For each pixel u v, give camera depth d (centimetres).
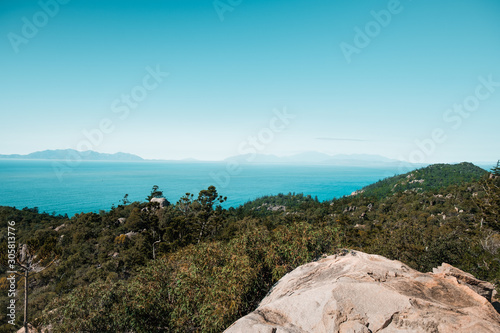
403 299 782
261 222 8281
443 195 12419
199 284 1415
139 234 5734
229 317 1159
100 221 6900
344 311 780
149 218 4853
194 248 1770
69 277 3931
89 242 5503
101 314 1521
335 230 1598
